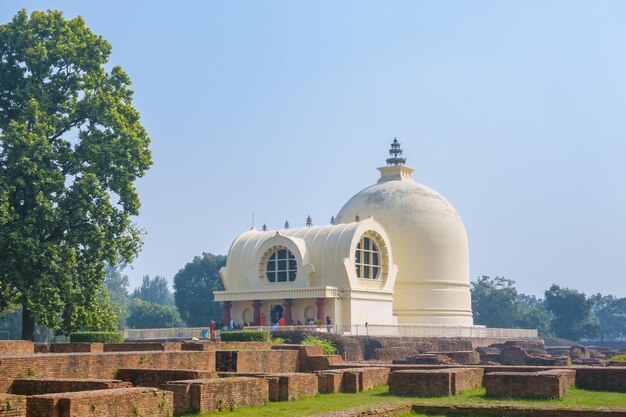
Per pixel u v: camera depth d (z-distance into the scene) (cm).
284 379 3334
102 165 5953
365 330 6931
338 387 3706
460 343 7381
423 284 8312
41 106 5878
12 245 5334
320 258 7369
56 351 4659
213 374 3269
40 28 6062
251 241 7950
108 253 5847
